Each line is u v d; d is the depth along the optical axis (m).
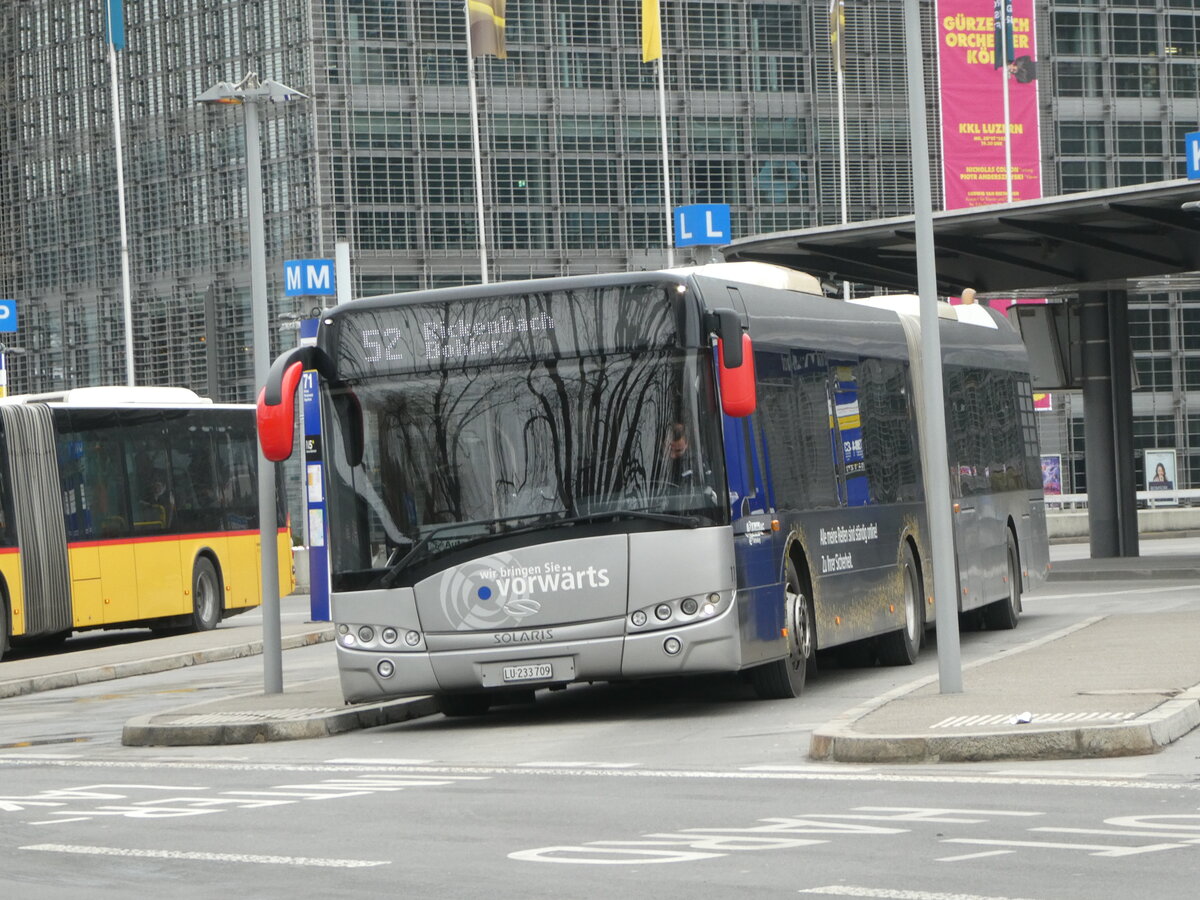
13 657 48.16
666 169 88.00
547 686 23.67
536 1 102.00
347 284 56.16
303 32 97.25
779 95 106.88
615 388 23.36
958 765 18.39
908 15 22.39
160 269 103.06
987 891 12.02
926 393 22.48
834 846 13.99
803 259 53.03
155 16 102.88
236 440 51.91
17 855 15.18
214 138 100.75
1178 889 11.87
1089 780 16.84
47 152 107.88
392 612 23.70
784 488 25.38
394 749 22.70
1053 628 35.69
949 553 22.48
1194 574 50.00
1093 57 115.19
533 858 14.04
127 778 20.91
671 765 19.77
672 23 104.62
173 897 12.98
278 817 16.91
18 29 108.88
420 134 99.06
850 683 27.44
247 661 40.88
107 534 46.81
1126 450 57.66
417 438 23.78
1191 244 50.38
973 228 48.28
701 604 23.09
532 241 101.50
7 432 44.28
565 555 23.22
